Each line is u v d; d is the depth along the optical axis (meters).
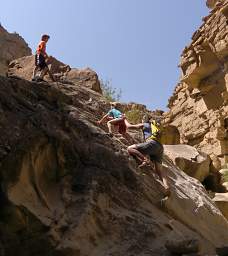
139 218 6.97
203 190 10.21
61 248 5.80
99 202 6.70
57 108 8.46
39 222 5.90
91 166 7.34
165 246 6.37
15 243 5.77
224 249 6.59
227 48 21.58
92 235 6.24
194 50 23.80
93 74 14.04
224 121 22.47
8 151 6.13
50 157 6.77
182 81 25.34
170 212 7.80
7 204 5.80
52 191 6.58
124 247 6.36
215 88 23.83
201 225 8.34
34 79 10.41
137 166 8.16
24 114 6.98
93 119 9.30
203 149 23.48
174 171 10.05
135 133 10.95
